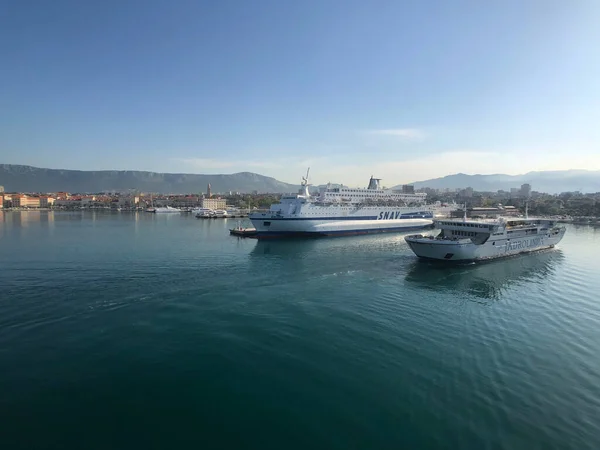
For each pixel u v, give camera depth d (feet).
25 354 75.87
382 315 102.68
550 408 60.80
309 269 162.40
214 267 164.04
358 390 65.10
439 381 68.39
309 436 53.52
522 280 148.66
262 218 282.56
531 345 84.43
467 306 112.68
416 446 51.67
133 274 146.92
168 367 71.72
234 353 77.87
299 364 73.82
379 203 369.30
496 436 53.88
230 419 56.95
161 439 52.42
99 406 59.26
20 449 49.65
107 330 88.74
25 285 127.65
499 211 514.68
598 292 131.03
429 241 175.22
